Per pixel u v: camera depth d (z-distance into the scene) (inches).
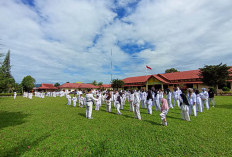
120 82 1621.6
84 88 2319.1
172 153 157.2
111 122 290.4
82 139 198.7
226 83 1111.0
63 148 171.6
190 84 1311.5
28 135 219.0
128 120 306.8
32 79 2377.0
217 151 159.3
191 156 149.7
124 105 598.2
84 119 320.5
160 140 190.9
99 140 193.9
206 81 1123.9
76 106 571.2
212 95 512.4
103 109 487.2
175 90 505.4
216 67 1074.1
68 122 293.9
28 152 162.9
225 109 439.8
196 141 185.5
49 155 155.3
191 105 358.3
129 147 170.9
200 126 251.3
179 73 1523.1
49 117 347.6
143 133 219.1
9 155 156.5
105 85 2568.9
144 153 156.9
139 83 1652.3
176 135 207.9
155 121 293.9
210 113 377.1
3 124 284.7
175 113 384.2
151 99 386.6
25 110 466.0
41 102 753.6
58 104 648.4
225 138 195.0
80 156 152.3
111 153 158.2
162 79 1473.9
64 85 2208.4
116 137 204.5
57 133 225.5
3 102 767.1
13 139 203.3
